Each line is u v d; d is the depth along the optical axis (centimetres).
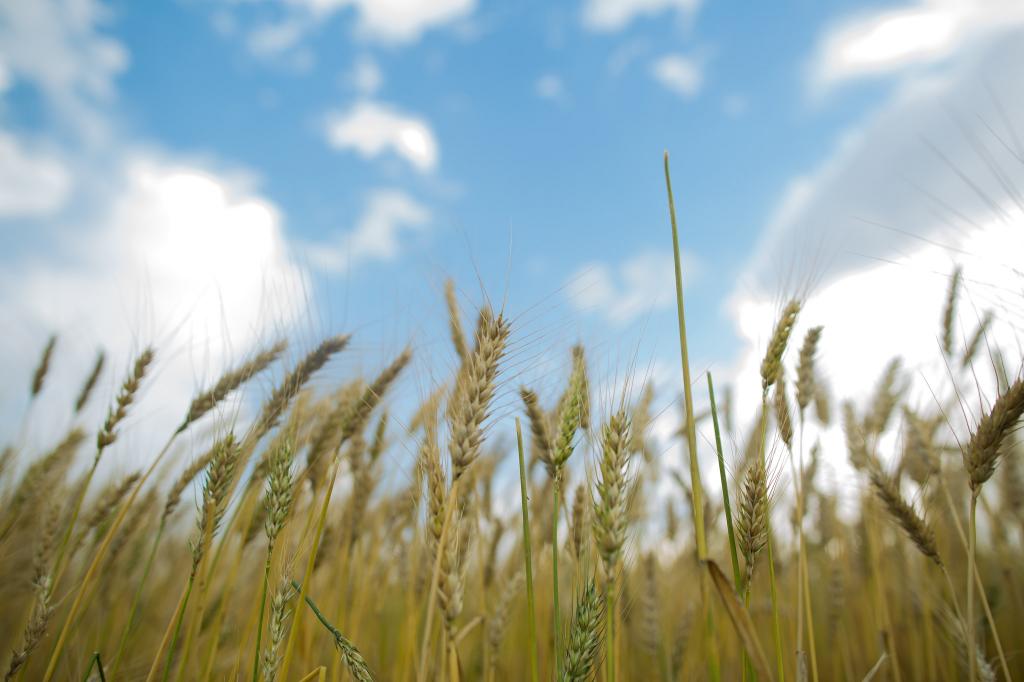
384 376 60
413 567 52
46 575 51
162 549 80
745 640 32
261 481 53
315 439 57
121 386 55
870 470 54
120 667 57
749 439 50
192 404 56
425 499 43
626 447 39
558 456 42
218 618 50
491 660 56
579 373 45
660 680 66
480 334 44
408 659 50
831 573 74
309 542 54
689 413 35
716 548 79
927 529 52
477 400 40
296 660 56
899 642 77
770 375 43
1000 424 43
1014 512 76
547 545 63
